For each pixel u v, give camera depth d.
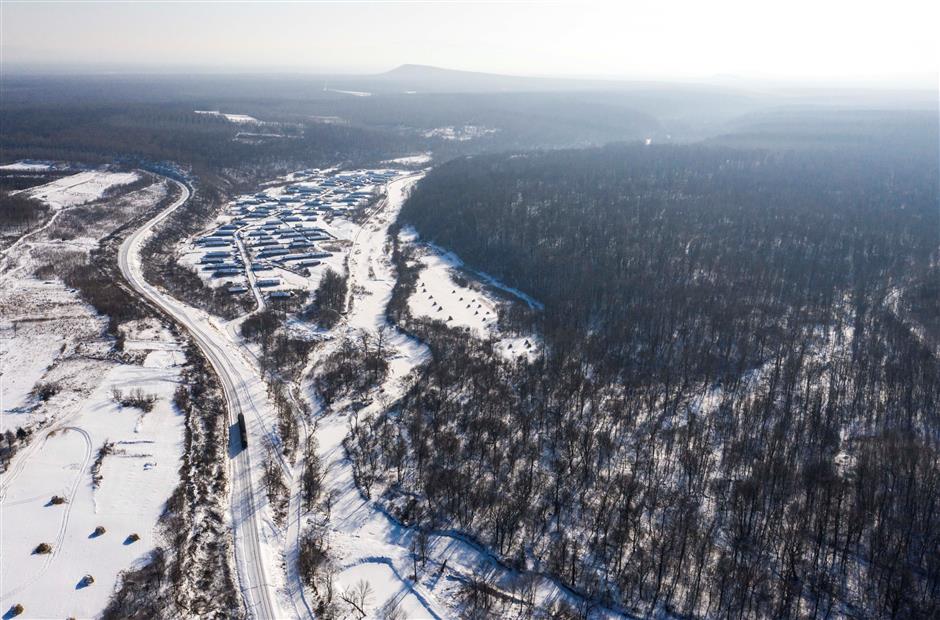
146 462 109.50
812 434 122.00
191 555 91.19
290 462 115.69
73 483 103.50
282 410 131.12
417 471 113.12
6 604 80.19
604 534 98.25
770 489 108.06
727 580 88.88
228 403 134.25
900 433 122.75
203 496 103.75
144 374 140.62
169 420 122.94
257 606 85.00
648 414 131.25
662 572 90.31
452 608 85.88
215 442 118.81
